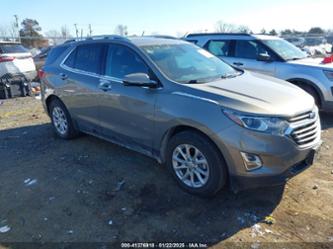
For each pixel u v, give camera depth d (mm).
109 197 3561
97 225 3090
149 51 4008
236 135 3000
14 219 3230
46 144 5262
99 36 4703
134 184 3812
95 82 4438
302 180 3828
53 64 5328
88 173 4145
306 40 24703
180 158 3584
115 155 4676
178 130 3564
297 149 3045
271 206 3316
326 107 6293
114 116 4215
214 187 3281
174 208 3318
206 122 3139
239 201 3408
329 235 2879
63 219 3199
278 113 2994
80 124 5000
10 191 3783
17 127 6387
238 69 4586
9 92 9906
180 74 3795
